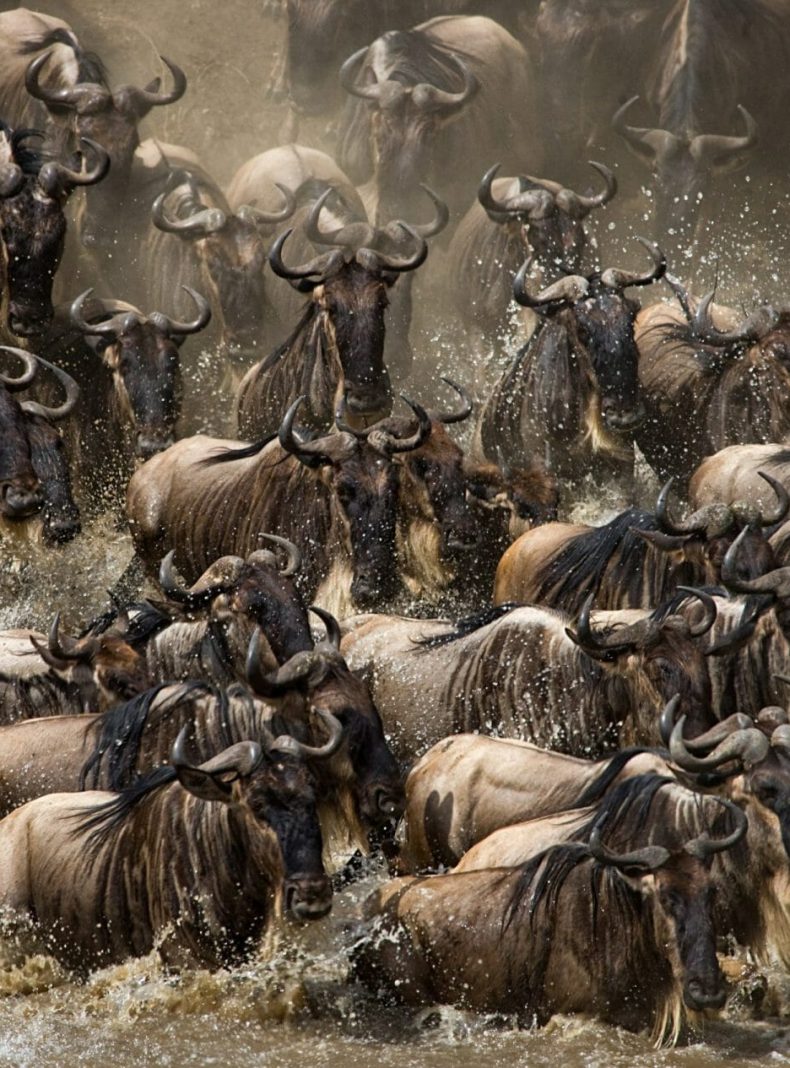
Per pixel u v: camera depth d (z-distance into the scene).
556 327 54.31
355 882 35.22
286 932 31.56
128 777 35.12
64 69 72.06
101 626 40.34
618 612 38.84
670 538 40.81
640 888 30.14
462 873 32.31
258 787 30.67
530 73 83.81
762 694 38.00
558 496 46.91
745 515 40.38
